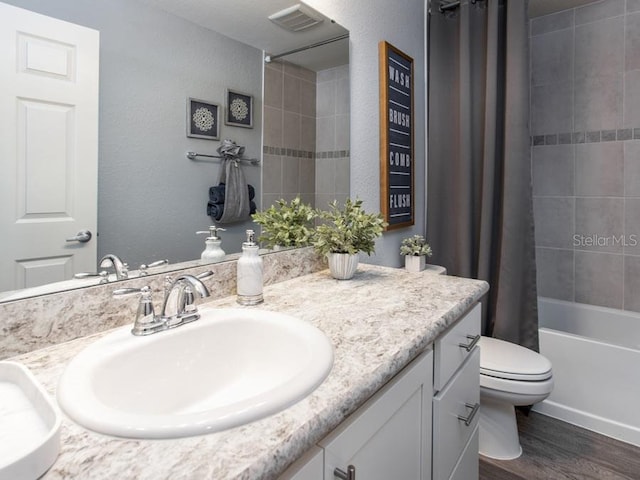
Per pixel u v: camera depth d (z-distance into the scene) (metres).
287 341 0.84
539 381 1.58
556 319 2.55
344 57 1.65
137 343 0.75
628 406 1.82
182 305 0.89
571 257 2.54
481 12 2.11
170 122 1.04
